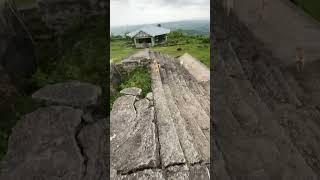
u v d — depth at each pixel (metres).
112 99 5.82
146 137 3.60
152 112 4.81
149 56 10.47
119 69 8.70
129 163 2.95
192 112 5.25
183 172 2.78
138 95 6.39
